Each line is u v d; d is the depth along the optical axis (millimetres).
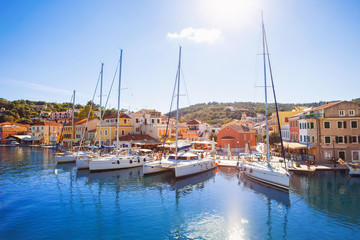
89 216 18188
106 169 34562
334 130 38969
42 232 15445
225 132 62156
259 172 28297
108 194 23672
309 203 21062
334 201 21469
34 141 92875
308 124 42938
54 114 164625
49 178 30422
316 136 39594
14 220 17297
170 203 21203
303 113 44438
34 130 94250
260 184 27703
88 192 24312
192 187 26391
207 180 29656
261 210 19531
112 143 61344
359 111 38469
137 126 66562
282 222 17219
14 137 97000
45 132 93062
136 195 23438
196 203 21203
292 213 18875
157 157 42344
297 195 23234
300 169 32688
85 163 36094
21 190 24797
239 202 21453
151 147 57625
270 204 20906
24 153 61062
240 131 60781
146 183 28078
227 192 24469
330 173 32406
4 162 44531
